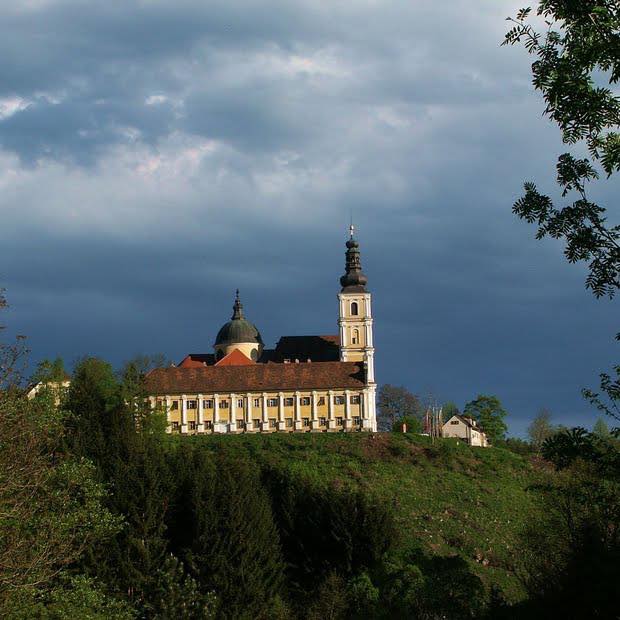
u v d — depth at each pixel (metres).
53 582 47.59
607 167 24.73
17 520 41.66
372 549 77.38
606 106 24.84
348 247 188.50
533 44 25.98
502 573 84.12
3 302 42.00
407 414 190.75
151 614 60.56
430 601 55.84
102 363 96.75
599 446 28.08
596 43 24.41
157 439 86.75
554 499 48.94
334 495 82.44
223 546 69.19
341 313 184.25
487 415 174.38
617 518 30.91
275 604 67.69
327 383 158.50
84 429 74.25
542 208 27.52
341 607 61.50
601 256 27.09
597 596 37.28
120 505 69.62
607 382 28.22
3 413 41.75
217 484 73.31
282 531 81.56
